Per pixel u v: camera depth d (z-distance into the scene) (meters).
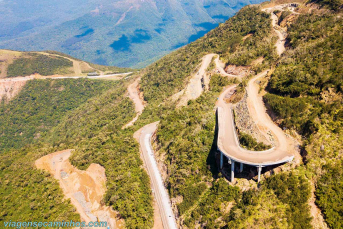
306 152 50.28
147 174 84.38
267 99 66.25
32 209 81.19
